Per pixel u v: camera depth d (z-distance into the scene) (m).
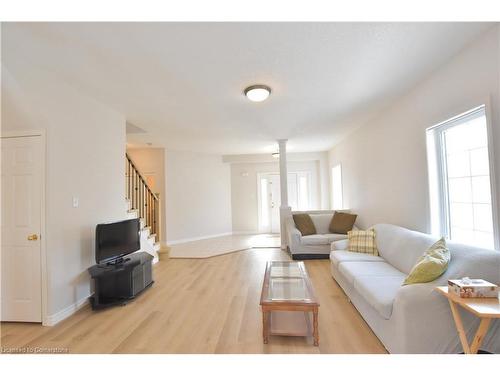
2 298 2.57
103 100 3.24
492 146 1.99
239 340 2.17
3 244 2.58
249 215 8.23
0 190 2.59
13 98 2.35
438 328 1.72
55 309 2.55
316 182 8.09
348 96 3.28
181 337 2.24
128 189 4.91
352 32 1.97
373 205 4.35
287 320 2.44
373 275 2.58
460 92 2.30
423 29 1.95
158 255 4.97
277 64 2.43
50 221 2.53
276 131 5.03
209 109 3.64
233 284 3.58
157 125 4.42
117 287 2.99
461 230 2.54
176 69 2.47
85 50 2.13
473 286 1.54
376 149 4.14
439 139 2.76
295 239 4.91
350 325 2.39
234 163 8.30
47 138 2.53
